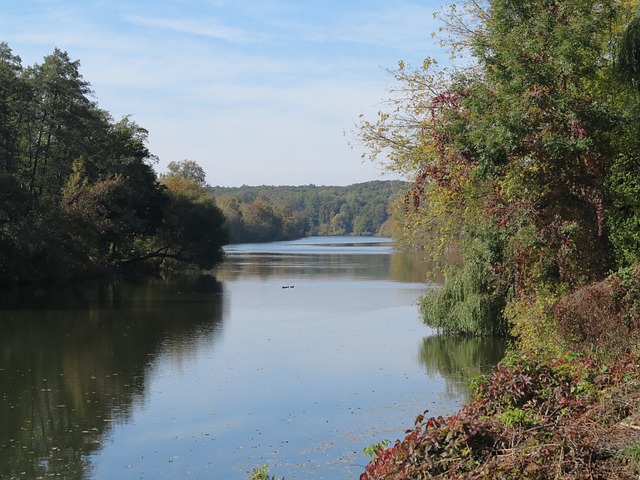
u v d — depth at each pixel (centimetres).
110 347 2744
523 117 1473
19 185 5006
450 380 2073
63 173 6116
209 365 2373
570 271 1557
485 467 719
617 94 1582
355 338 2891
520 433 782
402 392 1944
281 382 2103
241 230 17875
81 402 1922
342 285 5584
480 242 1756
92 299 4519
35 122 5847
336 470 1361
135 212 6519
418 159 1877
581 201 1545
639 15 1497
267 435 1599
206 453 1498
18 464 1460
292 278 6366
